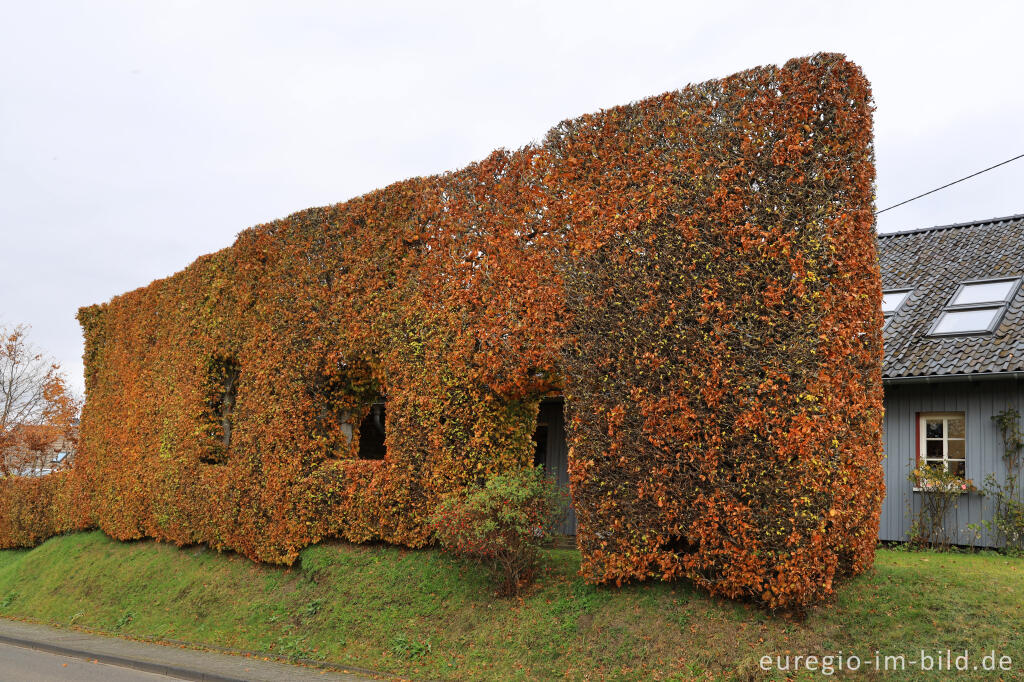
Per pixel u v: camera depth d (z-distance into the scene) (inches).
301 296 508.7
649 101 360.5
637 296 339.0
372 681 328.8
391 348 449.1
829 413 288.8
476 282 408.8
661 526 320.8
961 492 448.8
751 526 294.0
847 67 312.2
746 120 322.7
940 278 562.3
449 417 411.5
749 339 302.7
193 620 469.7
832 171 304.2
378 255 468.4
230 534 520.4
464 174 430.6
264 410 512.7
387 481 435.8
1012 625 258.2
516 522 356.5
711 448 306.3
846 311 298.8
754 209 312.5
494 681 306.2
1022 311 476.7
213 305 592.7
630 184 356.5
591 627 318.0
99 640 471.2
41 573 666.8
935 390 476.4
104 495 677.9
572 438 354.3
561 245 376.2
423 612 375.9
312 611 417.1
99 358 740.7
